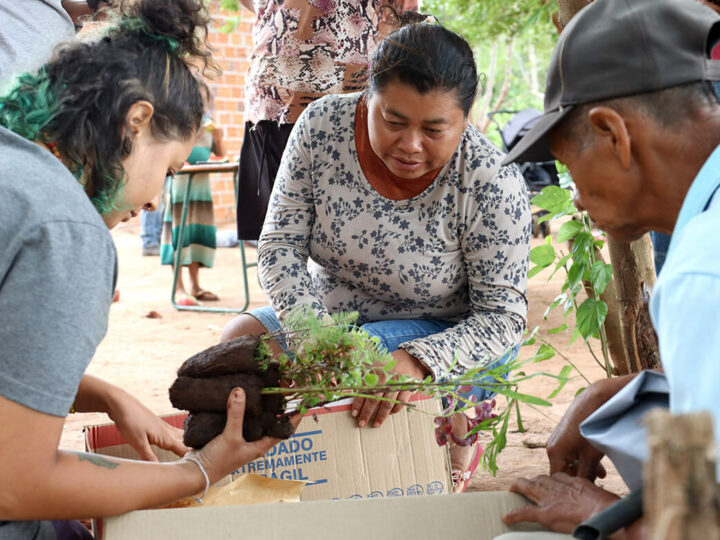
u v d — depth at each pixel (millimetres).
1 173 1474
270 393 1867
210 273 8172
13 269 1453
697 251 1168
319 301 2607
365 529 1555
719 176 1270
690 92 1347
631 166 1394
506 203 2490
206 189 6598
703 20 1358
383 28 3209
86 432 2127
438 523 1552
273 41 3176
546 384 4199
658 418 784
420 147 2270
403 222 2553
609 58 1381
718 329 1090
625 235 1502
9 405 1442
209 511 1576
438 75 2137
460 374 2463
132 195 1711
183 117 1708
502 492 1585
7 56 2924
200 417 1801
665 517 761
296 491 1978
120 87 1602
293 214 2662
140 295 7055
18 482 1488
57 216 1475
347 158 2537
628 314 2932
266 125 3291
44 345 1446
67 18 3268
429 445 2191
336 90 3195
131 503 1623
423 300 2680
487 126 17281
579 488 1510
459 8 11227
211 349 1849
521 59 22625
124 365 4871
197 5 1734
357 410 2186
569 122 1460
